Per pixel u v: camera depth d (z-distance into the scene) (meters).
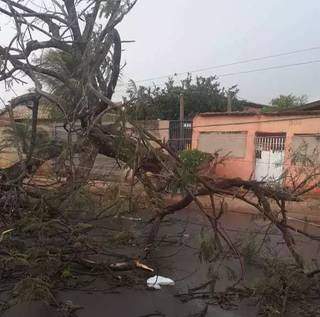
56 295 6.27
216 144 24.16
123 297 6.34
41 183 8.27
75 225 7.31
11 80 7.81
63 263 6.81
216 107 34.59
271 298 6.23
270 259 7.54
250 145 22.75
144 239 8.81
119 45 8.75
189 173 6.75
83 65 7.76
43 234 6.94
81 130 7.65
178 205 7.61
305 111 20.88
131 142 6.97
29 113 9.56
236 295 6.52
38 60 8.40
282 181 8.53
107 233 7.72
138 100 7.17
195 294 6.56
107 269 7.09
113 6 7.75
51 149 8.47
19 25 7.79
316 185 7.67
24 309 5.79
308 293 6.60
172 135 25.52
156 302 6.24
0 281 6.48
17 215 7.67
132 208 6.99
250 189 7.25
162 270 7.52
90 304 6.05
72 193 7.36
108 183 7.61
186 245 9.22
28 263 6.16
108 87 8.39
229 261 8.04
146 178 6.98
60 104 7.29
